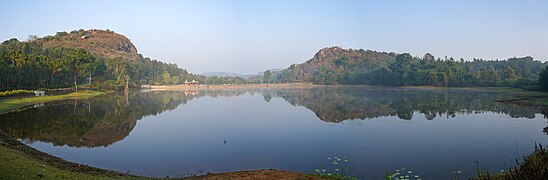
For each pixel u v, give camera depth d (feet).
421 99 234.17
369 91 361.51
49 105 185.47
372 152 76.13
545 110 153.17
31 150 69.56
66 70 293.84
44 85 279.28
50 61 282.77
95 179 44.47
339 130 106.93
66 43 629.92
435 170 62.08
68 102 211.00
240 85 652.07
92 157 71.15
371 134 99.04
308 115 150.30
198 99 265.34
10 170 37.65
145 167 64.18
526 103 181.57
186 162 68.28
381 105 193.36
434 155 73.15
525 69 466.29
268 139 92.63
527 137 92.48
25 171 38.81
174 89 487.61
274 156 73.10
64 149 78.07
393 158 70.74
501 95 255.70
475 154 73.87
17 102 185.57
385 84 472.03
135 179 50.42
